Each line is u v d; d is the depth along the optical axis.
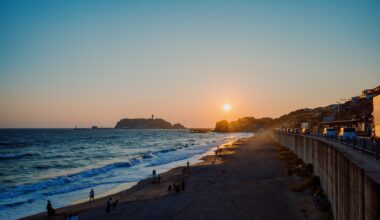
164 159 84.50
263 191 36.59
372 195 11.02
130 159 87.69
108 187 47.50
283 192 35.03
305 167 42.50
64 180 52.78
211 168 60.12
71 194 43.19
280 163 60.22
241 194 36.41
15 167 72.88
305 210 27.48
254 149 98.19
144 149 125.69
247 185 41.12
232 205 32.19
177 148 127.88
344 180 17.61
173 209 32.69
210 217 29.00
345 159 17.28
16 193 43.81
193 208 32.41
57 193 43.91
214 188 41.25
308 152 44.88
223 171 53.62
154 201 36.62
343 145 29.89
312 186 33.91
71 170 68.62
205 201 34.75
